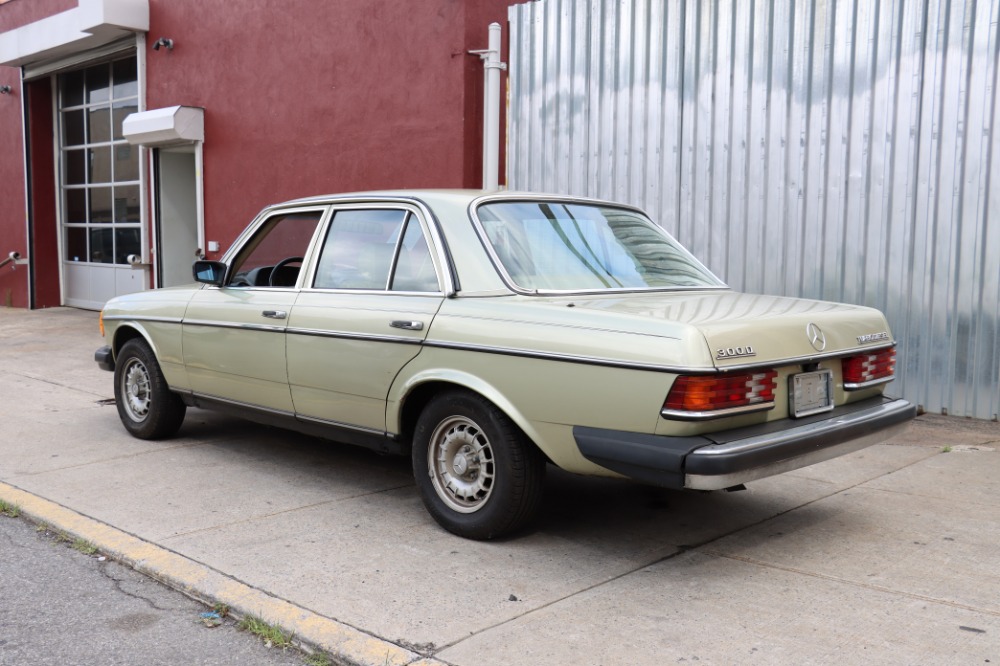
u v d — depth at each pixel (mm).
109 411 7652
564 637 3465
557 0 8828
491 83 9094
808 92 7312
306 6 10773
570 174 8852
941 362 6898
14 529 4789
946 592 3887
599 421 3967
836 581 4016
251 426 7141
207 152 12297
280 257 5703
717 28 7750
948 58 6691
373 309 4871
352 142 10414
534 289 4512
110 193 15008
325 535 4605
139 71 13227
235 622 3699
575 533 4664
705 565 4219
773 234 7555
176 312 6160
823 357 4234
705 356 3723
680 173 8047
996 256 6598
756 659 3289
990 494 5270
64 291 16250
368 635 3475
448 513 4582
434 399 4590
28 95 15719
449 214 4801
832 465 5930
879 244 7082
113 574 4184
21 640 3523
